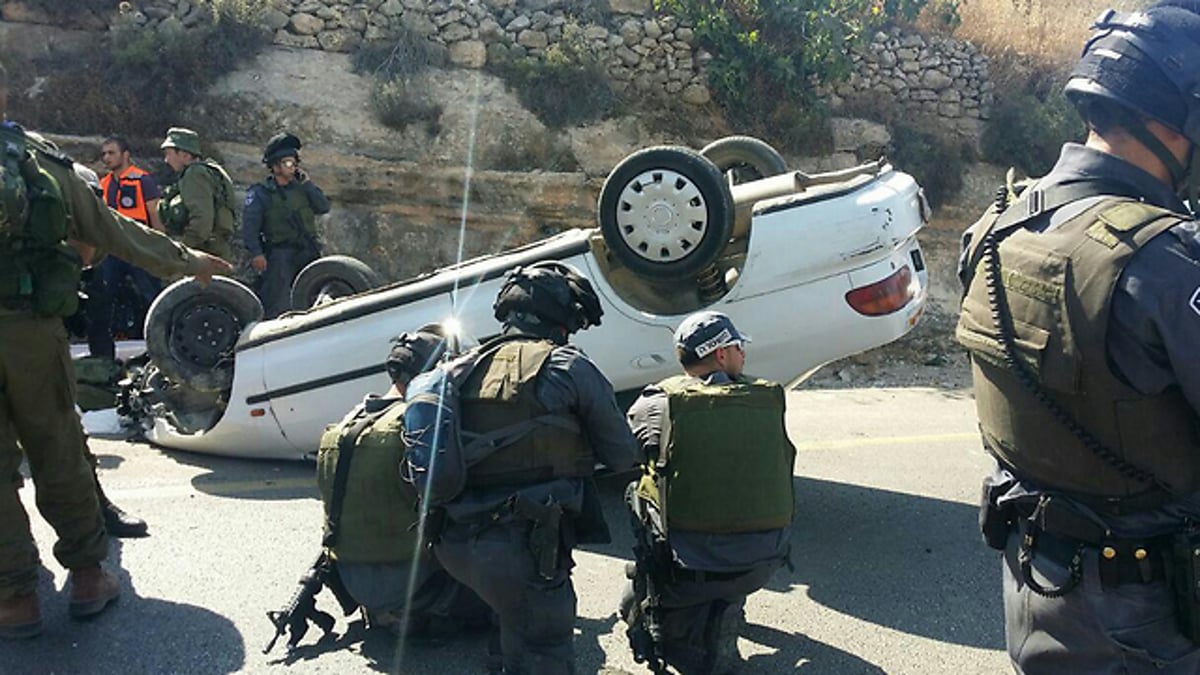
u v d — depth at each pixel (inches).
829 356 195.5
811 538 189.0
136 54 405.1
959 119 495.2
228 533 179.2
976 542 188.1
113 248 135.6
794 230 189.9
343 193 425.7
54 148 132.3
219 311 235.9
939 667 136.9
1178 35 73.6
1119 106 75.0
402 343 148.9
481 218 434.9
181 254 145.1
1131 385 69.4
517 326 117.3
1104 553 73.2
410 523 133.6
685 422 126.6
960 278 87.1
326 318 217.9
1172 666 73.0
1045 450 75.2
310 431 222.8
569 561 110.7
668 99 462.9
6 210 118.0
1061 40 520.1
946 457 258.4
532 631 109.5
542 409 108.9
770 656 139.3
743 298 193.0
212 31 419.8
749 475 126.0
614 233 190.7
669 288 201.5
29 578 131.4
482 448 107.9
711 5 470.9
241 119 416.2
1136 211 70.3
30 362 125.2
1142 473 71.2
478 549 107.6
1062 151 80.1
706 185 187.2
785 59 466.3
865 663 137.6
